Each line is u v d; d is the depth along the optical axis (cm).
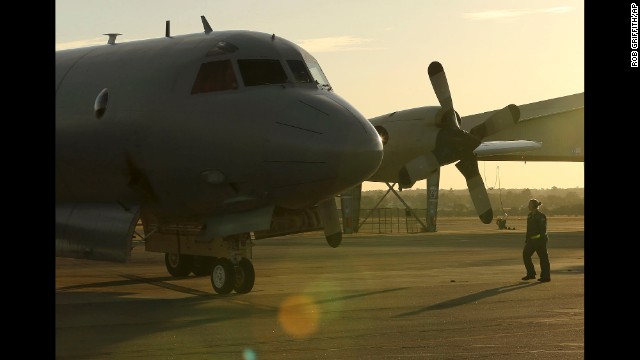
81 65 2386
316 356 1331
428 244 5025
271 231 2289
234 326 1645
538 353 1345
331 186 2092
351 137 2064
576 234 6450
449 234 6831
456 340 1472
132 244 2314
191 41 2245
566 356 1320
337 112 2106
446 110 2880
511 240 5562
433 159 2870
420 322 1692
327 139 2047
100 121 2239
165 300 2091
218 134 2092
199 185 2152
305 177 2064
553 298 2116
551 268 3091
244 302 2041
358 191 4688
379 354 1344
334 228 2359
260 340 1483
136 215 2261
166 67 2195
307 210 2319
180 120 2127
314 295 2188
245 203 2148
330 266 3247
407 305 1973
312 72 2231
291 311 1870
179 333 1561
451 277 2736
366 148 2075
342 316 1786
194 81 2152
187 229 2309
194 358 1321
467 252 4162
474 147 2870
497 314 1814
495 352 1355
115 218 2281
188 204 2203
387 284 2489
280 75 2169
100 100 2253
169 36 2384
